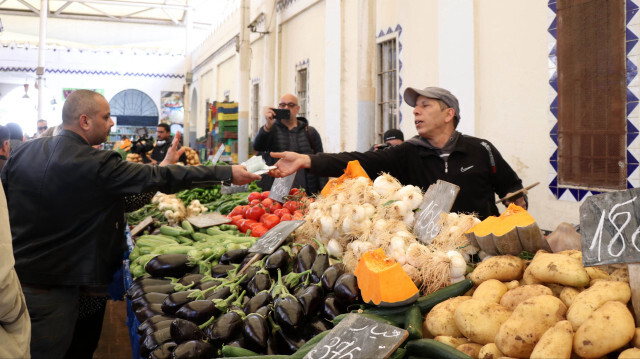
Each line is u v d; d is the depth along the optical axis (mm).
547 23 4469
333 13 8516
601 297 1262
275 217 3309
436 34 5906
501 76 4988
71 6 23984
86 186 2652
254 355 1585
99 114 2848
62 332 2703
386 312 1562
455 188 2043
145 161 8789
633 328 1187
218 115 13875
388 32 6992
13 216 2664
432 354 1375
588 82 4137
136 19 25797
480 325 1379
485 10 5141
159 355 1690
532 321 1270
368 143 6828
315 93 9719
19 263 2596
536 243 1628
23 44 24172
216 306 1876
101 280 2770
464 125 5445
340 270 1887
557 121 4410
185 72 25062
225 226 3426
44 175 2631
